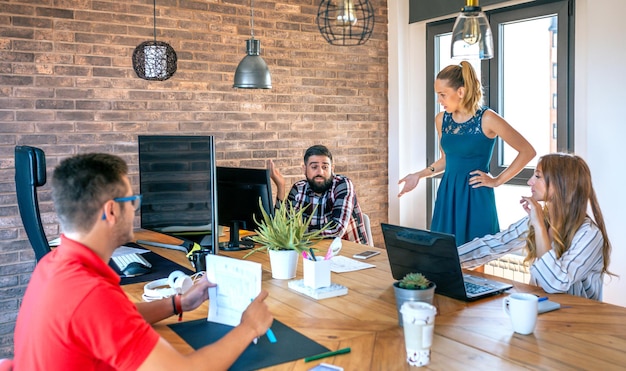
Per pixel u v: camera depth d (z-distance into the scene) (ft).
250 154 14.87
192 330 6.08
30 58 12.16
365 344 5.61
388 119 17.25
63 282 4.24
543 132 14.11
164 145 9.72
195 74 14.01
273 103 15.15
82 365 4.21
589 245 7.29
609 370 4.90
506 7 14.39
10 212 12.13
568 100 13.33
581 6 12.98
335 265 8.87
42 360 4.17
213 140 8.92
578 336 5.70
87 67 12.74
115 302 4.22
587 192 7.48
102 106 12.94
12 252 12.18
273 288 7.68
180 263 9.26
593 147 12.43
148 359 4.20
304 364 5.17
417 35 16.81
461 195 10.94
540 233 7.66
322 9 15.76
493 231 10.85
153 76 12.85
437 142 16.66
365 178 16.90
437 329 5.97
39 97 12.29
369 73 16.78
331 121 16.15
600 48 12.19
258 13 14.79
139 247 10.64
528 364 5.04
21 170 8.41
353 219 12.02
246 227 10.39
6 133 12.01
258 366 5.13
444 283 7.03
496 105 14.87
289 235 8.18
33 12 12.14
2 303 12.14
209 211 9.11
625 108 11.85
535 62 14.11
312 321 6.32
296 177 15.61
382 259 9.33
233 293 6.11
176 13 13.69
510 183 14.74
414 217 17.38
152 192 10.08
